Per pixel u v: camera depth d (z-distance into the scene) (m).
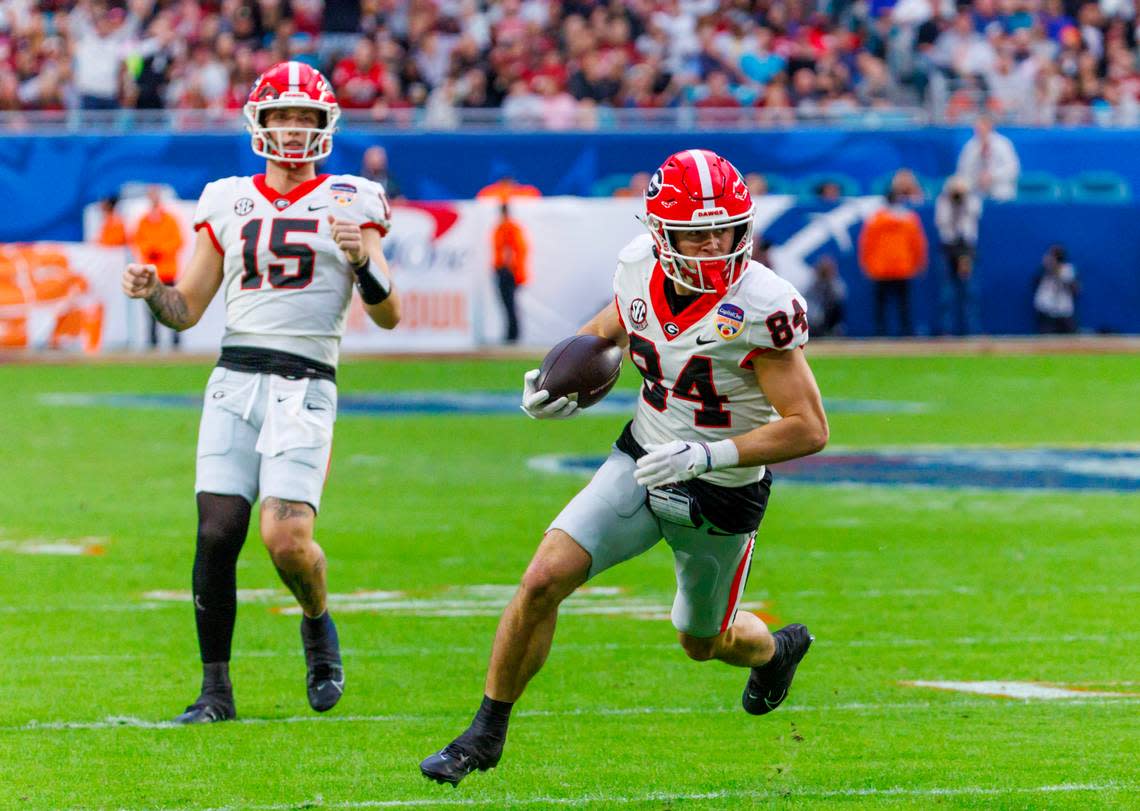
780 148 64.31
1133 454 36.75
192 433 39.59
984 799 13.17
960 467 34.94
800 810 12.92
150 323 58.75
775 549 26.05
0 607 21.50
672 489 13.19
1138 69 71.44
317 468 15.78
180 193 62.38
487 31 68.56
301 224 16.25
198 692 17.06
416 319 58.72
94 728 15.53
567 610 21.86
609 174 63.81
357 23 67.94
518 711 16.44
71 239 62.16
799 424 12.89
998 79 68.44
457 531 27.52
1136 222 62.44
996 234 62.16
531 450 37.66
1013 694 17.03
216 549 15.74
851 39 69.94
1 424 40.94
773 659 15.23
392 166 63.41
